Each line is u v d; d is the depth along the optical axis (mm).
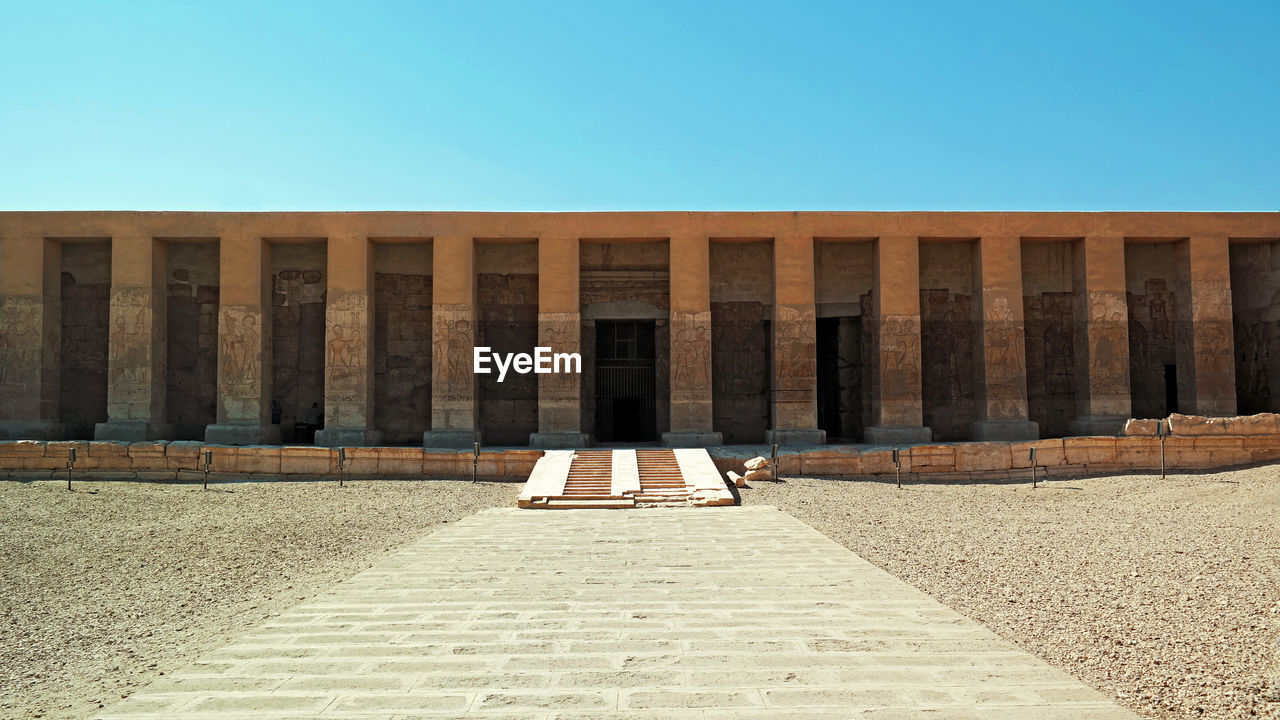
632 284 26219
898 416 24469
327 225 24828
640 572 9961
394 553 11422
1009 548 11383
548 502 16562
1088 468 20188
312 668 6230
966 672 5988
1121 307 24875
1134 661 6332
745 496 17328
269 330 25344
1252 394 26078
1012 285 24844
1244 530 12109
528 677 5961
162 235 24750
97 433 24172
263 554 11828
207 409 25594
